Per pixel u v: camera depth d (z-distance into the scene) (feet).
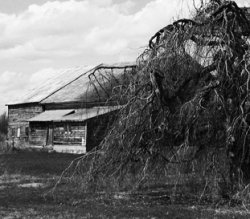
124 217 36.99
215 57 40.32
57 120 142.51
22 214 38.70
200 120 40.09
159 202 44.16
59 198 46.96
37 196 48.73
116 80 45.42
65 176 67.87
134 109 41.70
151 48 42.88
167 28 42.19
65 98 154.61
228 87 40.01
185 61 41.19
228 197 41.63
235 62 40.37
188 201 44.09
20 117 173.37
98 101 47.29
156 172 42.11
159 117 41.27
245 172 40.75
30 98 170.81
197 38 40.68
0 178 67.67
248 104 39.47
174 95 41.47
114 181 43.01
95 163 43.09
